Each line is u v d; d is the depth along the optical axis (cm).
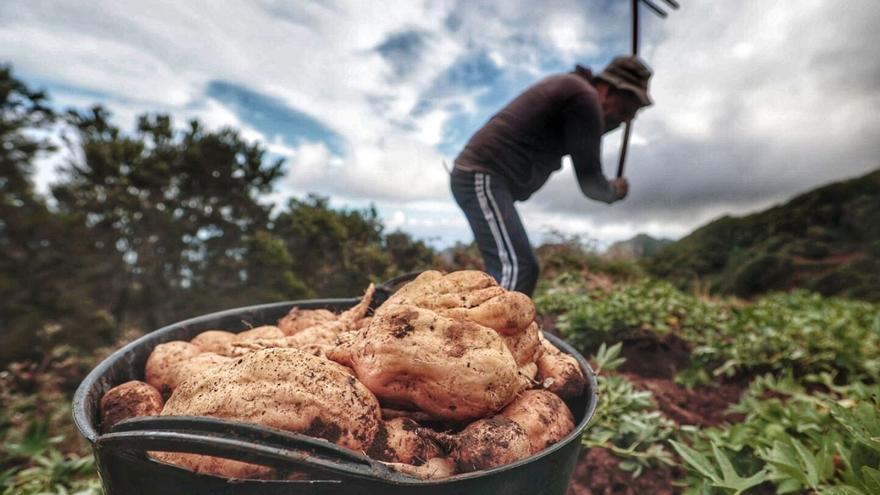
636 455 217
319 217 1339
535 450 109
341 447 86
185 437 81
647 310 367
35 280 1086
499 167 261
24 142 1248
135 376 145
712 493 178
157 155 1409
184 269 1489
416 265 847
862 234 3506
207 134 1452
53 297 1072
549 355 144
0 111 1229
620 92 283
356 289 1048
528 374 131
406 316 114
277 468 84
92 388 120
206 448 82
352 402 100
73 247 1262
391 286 184
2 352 777
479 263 519
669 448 234
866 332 363
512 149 260
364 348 113
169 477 90
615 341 347
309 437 86
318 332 148
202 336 155
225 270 1486
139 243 1419
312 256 1429
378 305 183
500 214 257
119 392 120
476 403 106
